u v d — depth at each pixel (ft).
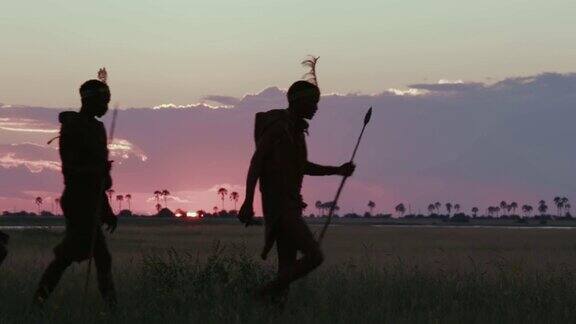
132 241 120.57
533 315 24.64
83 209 26.30
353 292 28.86
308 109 26.00
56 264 26.53
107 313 23.61
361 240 145.69
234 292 26.71
